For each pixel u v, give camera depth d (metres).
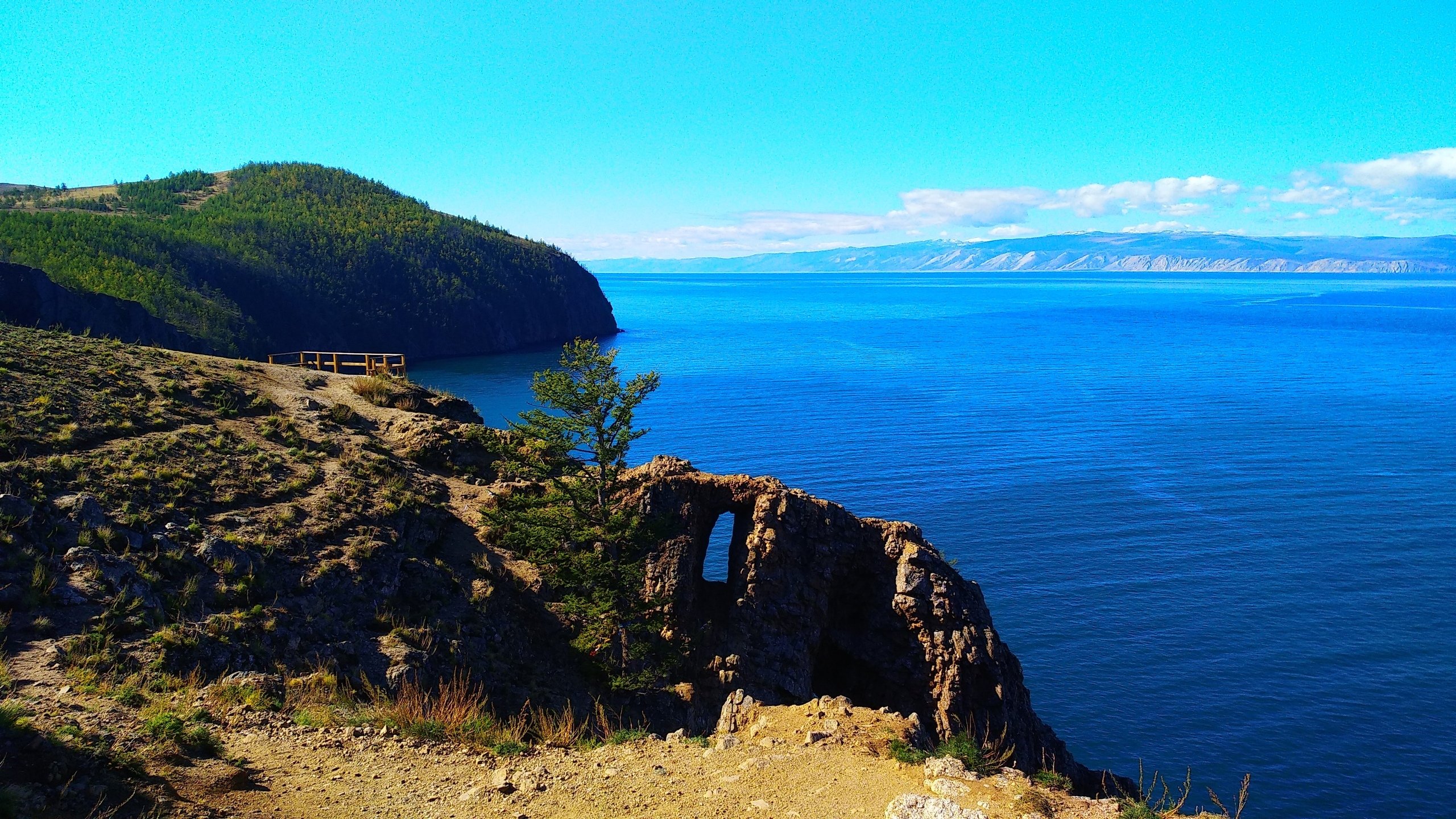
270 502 27.02
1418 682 50.88
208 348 158.88
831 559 30.83
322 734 15.68
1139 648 54.34
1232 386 157.25
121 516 23.05
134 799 11.51
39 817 10.27
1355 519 79.56
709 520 32.72
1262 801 40.94
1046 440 109.69
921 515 78.31
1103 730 46.25
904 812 12.55
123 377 33.38
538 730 20.02
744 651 28.83
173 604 20.56
